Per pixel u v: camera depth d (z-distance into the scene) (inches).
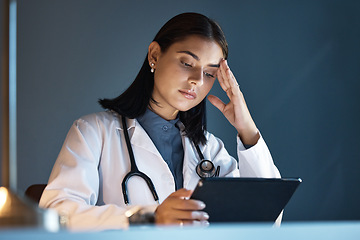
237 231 17.4
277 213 51.6
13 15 31.6
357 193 158.1
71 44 143.4
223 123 151.1
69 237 15.6
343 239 19.1
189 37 69.6
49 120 139.6
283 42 158.9
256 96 154.9
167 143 74.4
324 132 158.4
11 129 31.1
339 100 160.6
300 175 155.3
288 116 156.6
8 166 30.9
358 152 159.9
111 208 56.9
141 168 69.6
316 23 161.6
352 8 163.6
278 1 159.8
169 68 69.7
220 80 74.0
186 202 48.1
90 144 67.7
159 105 74.0
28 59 139.9
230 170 77.4
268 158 74.0
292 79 158.1
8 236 15.2
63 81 141.7
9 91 31.2
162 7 151.4
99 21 146.3
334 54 161.6
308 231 18.6
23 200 25.7
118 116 73.6
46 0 143.1
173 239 16.6
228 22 155.6
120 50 146.6
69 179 62.6
